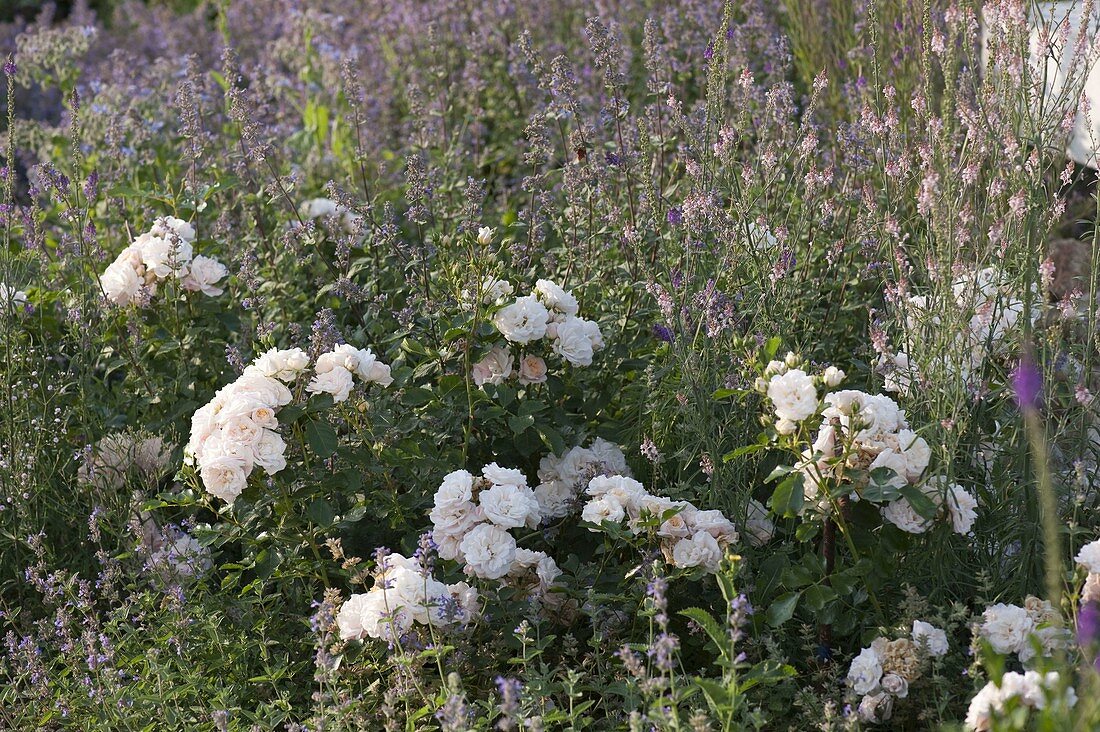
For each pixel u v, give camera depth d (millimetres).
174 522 4488
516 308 3896
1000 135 3869
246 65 8414
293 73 8805
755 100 5469
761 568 3551
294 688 3617
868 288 4746
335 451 3691
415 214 4809
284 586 3869
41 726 3500
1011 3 3832
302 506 3883
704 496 3869
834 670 3256
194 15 10102
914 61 5602
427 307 4453
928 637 3102
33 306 4832
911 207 4645
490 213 6145
